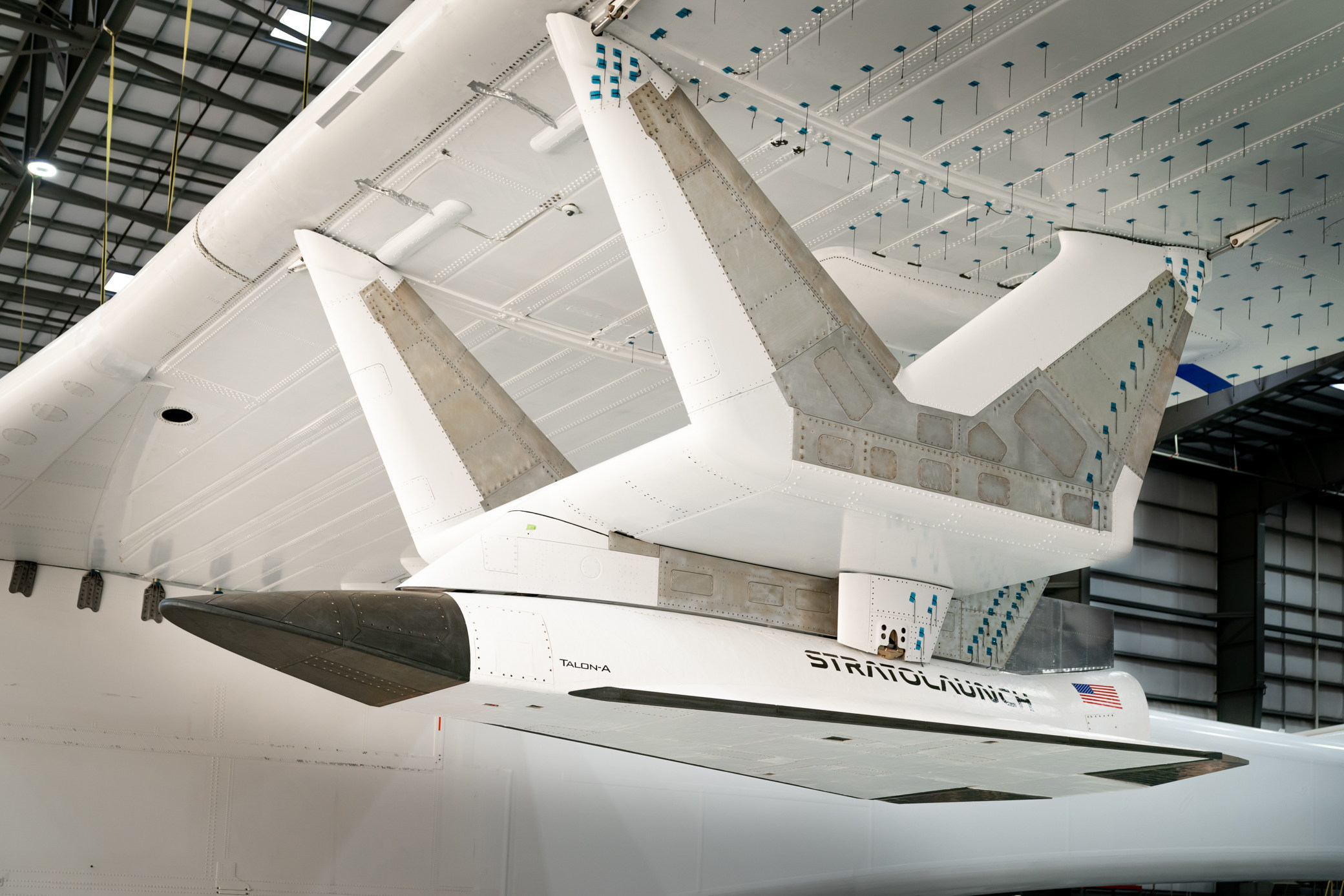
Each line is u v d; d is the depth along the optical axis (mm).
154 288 8289
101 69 15750
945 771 7891
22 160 17109
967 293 8438
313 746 11891
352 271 7957
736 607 7285
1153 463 27906
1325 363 21438
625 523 6891
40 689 11648
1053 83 6285
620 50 6016
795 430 6070
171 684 11945
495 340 9367
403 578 14938
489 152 6949
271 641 5684
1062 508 6977
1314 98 6430
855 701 6992
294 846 11617
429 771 12117
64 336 9062
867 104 6473
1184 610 27422
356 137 6809
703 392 5953
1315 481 27000
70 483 10523
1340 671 28797
